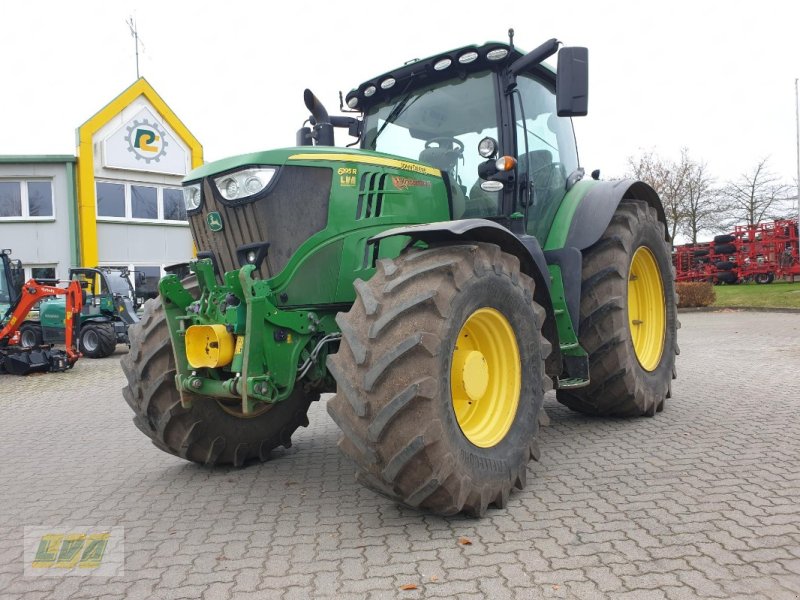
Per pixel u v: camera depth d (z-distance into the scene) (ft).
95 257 60.34
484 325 10.71
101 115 60.39
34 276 60.59
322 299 11.36
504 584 7.72
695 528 9.12
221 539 9.66
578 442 14.26
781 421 15.35
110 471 13.97
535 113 15.24
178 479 13.08
